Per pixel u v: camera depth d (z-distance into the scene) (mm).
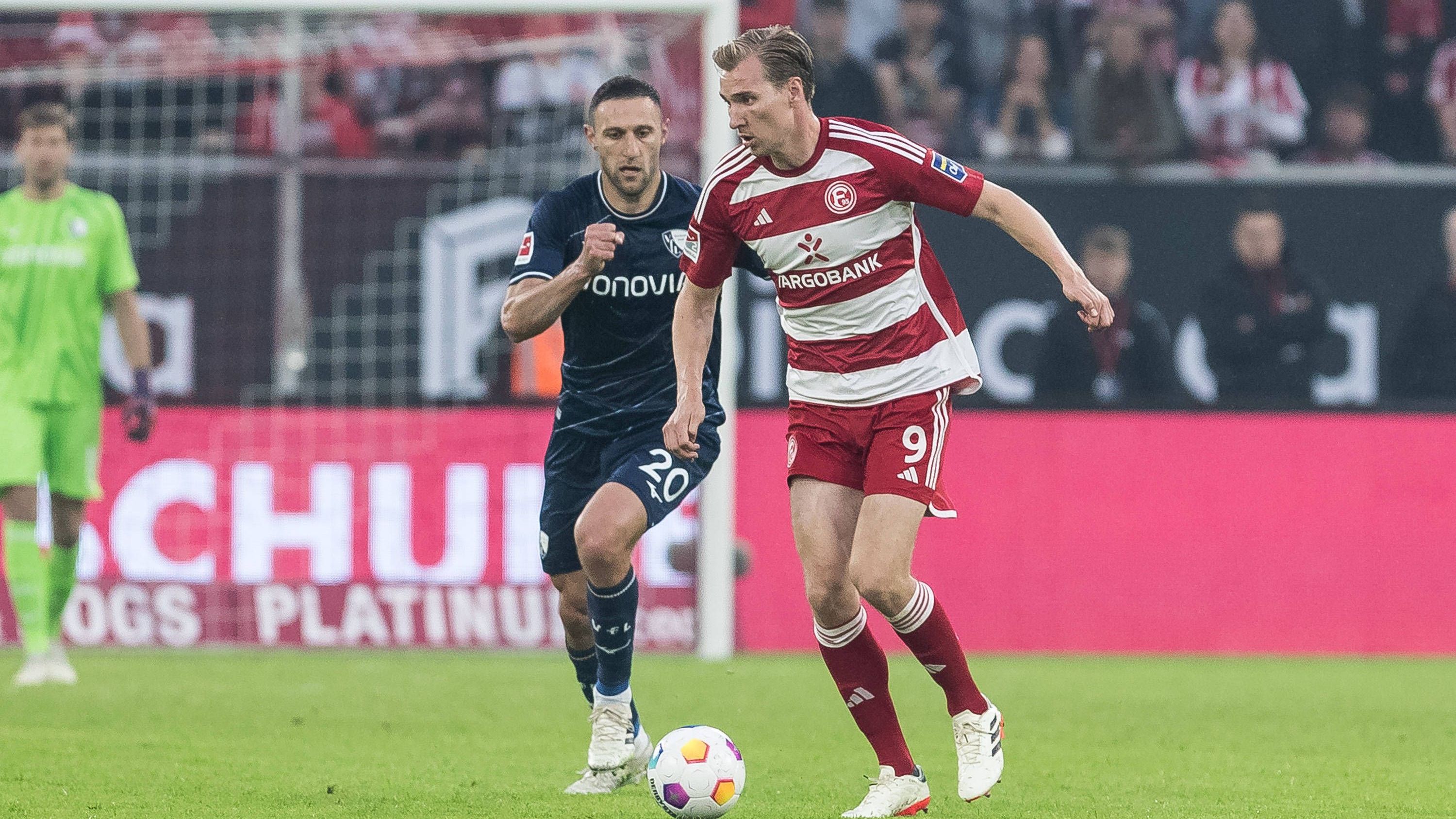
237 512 35312
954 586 37000
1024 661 35062
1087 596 37031
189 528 35281
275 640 35188
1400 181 40656
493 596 35406
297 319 37969
